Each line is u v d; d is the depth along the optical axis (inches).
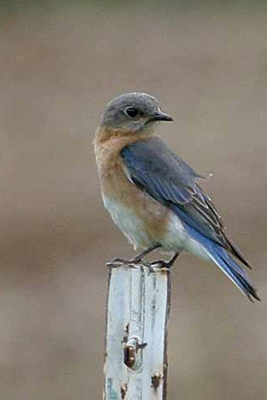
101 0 1569.9
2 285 732.0
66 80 1266.0
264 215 851.4
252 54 1362.0
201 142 1048.8
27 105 1171.9
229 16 1519.4
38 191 917.8
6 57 1359.5
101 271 753.6
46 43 1417.3
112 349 319.9
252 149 1024.9
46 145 1040.8
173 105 1181.7
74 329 668.1
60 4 1558.8
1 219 850.1
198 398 593.3
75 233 820.6
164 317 318.7
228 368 616.1
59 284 733.3
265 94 1219.9
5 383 611.8
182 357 622.8
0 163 988.6
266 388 602.2
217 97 1205.1
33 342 657.0
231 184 922.7
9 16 1530.5
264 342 641.6
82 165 978.7
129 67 1322.6
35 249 791.7
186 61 1343.5
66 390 606.5
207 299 688.4
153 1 1573.6
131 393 318.0
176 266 721.6
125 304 320.5
